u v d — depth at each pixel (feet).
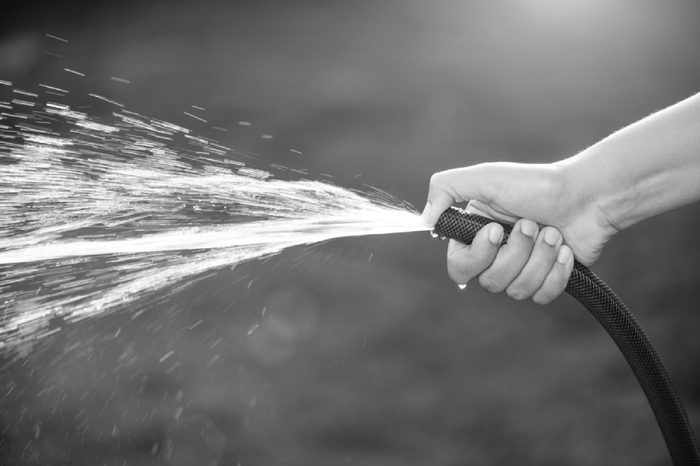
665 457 14.51
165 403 15.80
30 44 39.14
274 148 29.50
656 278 21.17
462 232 6.67
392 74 36.50
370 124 31.65
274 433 15.17
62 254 7.29
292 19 42.98
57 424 15.01
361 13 43.86
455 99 33.96
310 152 29.30
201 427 15.17
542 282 6.76
